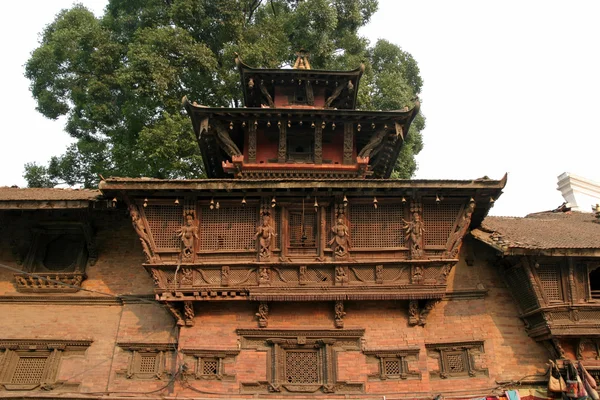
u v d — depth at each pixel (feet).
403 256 46.01
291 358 45.83
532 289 46.68
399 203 46.78
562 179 81.35
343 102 65.77
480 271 52.19
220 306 46.85
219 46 86.43
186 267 45.06
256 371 44.70
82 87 86.33
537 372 47.47
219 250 45.85
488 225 55.21
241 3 85.66
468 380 46.88
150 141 72.43
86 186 89.92
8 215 52.80
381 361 45.29
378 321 46.62
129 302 50.16
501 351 48.34
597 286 51.88
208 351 45.06
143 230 45.68
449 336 48.67
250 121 56.44
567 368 45.21
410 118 56.80
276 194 45.65
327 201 46.52
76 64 85.76
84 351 48.44
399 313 47.01
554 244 46.75
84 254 52.54
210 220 46.65
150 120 79.66
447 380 46.96
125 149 79.20
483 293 50.78
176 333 48.21
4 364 47.26
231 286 44.80
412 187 44.73
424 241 46.39
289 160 57.72
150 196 45.52
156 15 86.58
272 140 58.39
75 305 50.44
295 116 55.88
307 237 46.60
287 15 92.43
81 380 46.80
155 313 49.57
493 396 45.65
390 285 44.96
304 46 88.43
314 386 44.19
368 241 46.42
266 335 45.80
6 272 51.78
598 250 45.78
